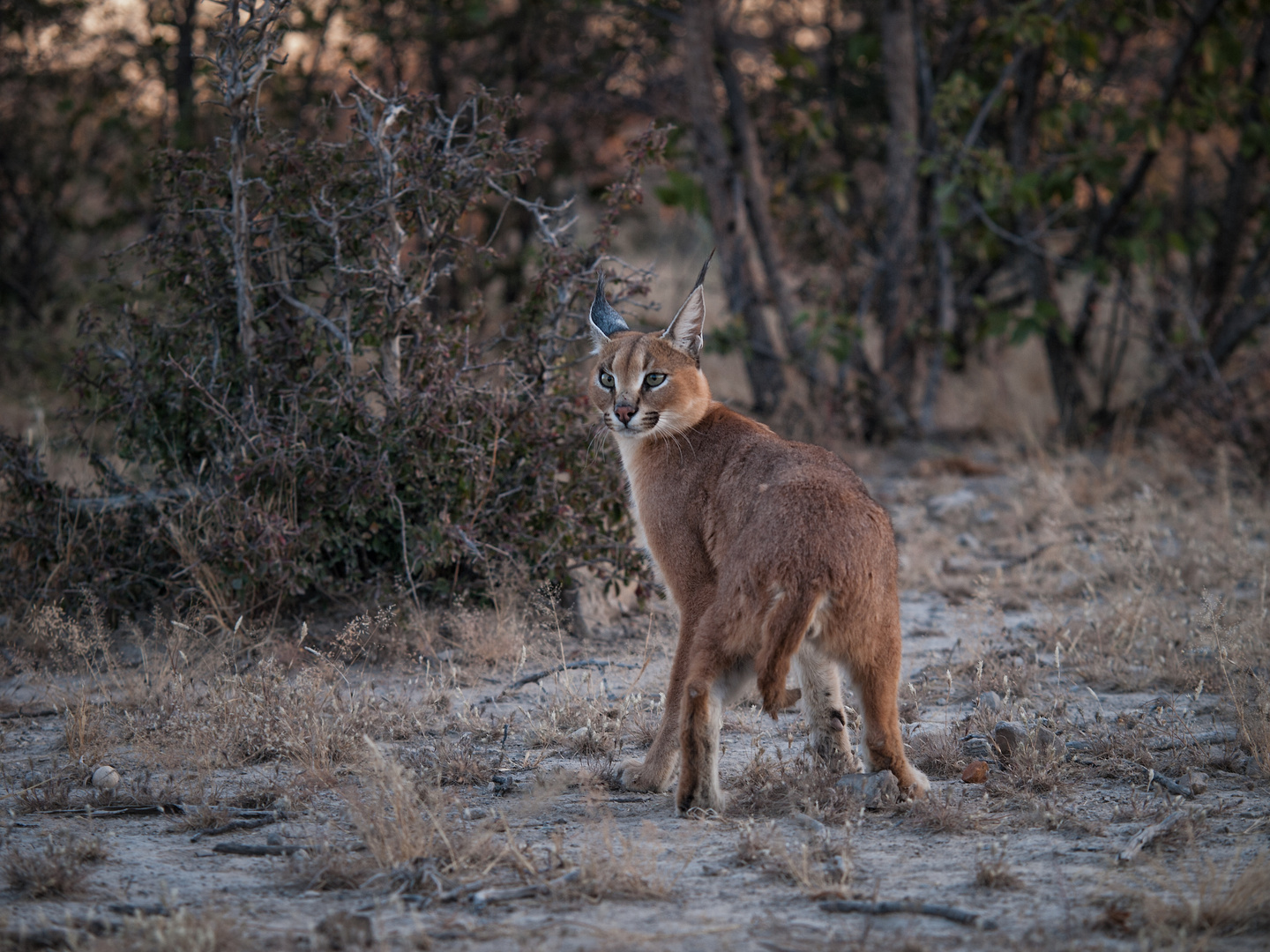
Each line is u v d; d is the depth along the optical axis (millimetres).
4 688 9875
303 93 18703
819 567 6719
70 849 6391
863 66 22781
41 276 21500
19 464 11375
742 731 9000
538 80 21734
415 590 11203
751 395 22219
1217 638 9383
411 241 13406
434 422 10898
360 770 7887
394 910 5816
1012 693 9516
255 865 6520
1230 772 7805
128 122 20328
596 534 11820
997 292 24516
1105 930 5477
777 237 21312
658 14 20156
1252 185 19453
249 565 10609
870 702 7102
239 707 8617
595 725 8750
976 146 20641
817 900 5895
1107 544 13547
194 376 11328
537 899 5949
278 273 11680
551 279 11961
